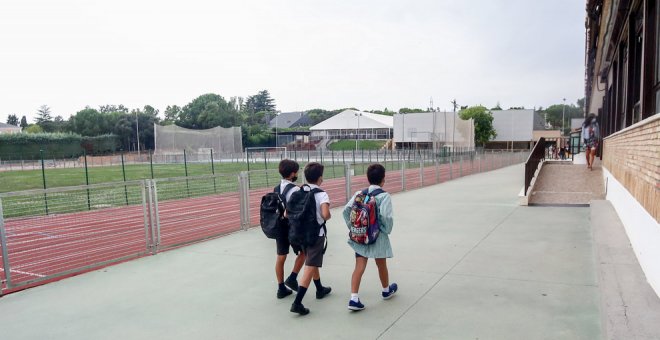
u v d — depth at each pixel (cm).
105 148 7519
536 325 400
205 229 992
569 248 677
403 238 784
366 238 439
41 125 10844
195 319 445
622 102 1357
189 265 654
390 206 446
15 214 1362
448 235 800
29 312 479
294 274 503
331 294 505
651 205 464
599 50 1593
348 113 9575
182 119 11662
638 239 538
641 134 548
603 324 372
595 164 1644
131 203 1630
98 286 564
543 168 1582
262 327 420
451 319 421
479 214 1030
